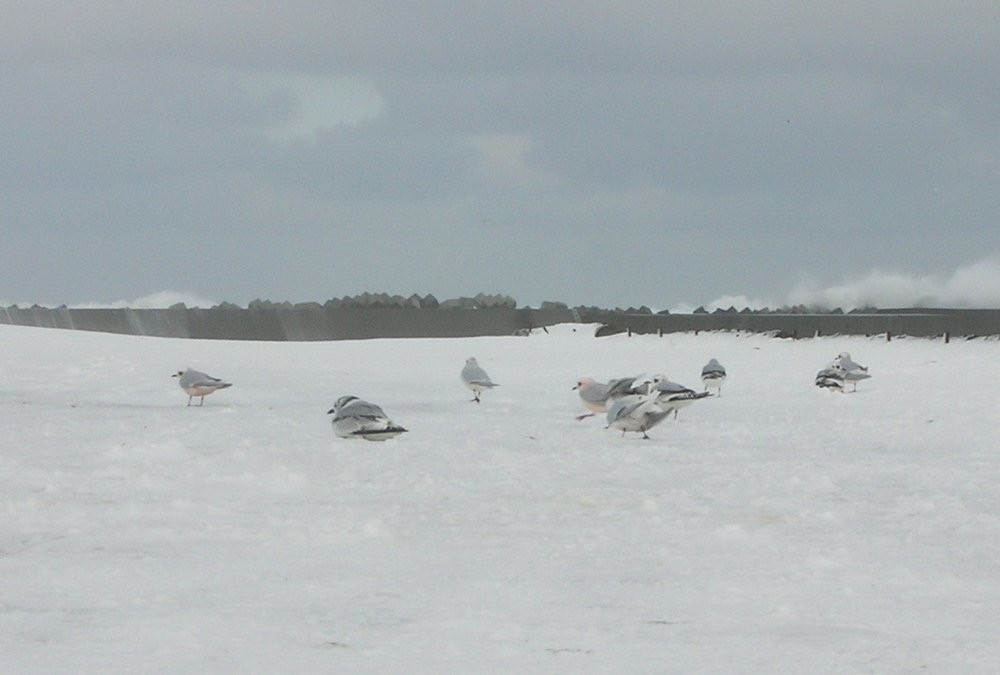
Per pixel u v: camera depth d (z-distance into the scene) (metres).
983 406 39.34
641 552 17.66
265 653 12.40
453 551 17.61
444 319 85.75
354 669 11.95
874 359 58.84
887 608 14.52
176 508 20.78
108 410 38.31
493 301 103.81
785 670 12.11
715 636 13.27
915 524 20.08
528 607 14.42
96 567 16.17
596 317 84.56
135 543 17.81
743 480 24.92
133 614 13.80
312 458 27.70
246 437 31.42
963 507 21.66
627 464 27.25
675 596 15.04
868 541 18.61
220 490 22.91
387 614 14.02
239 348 66.31
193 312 87.31
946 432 33.75
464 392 47.50
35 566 16.20
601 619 13.93
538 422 36.50
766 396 46.03
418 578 15.82
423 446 29.98
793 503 22.09
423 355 66.38
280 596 14.76
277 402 42.12
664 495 23.00
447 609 14.27
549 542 18.38
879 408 40.72
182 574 15.84
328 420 35.78
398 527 19.48
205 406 40.31
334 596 14.81
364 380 52.47
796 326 71.06
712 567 16.67
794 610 14.41
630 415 32.16
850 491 23.58
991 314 60.59
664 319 78.31
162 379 49.19
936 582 15.84
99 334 67.19
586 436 32.81
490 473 25.69
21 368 51.44
